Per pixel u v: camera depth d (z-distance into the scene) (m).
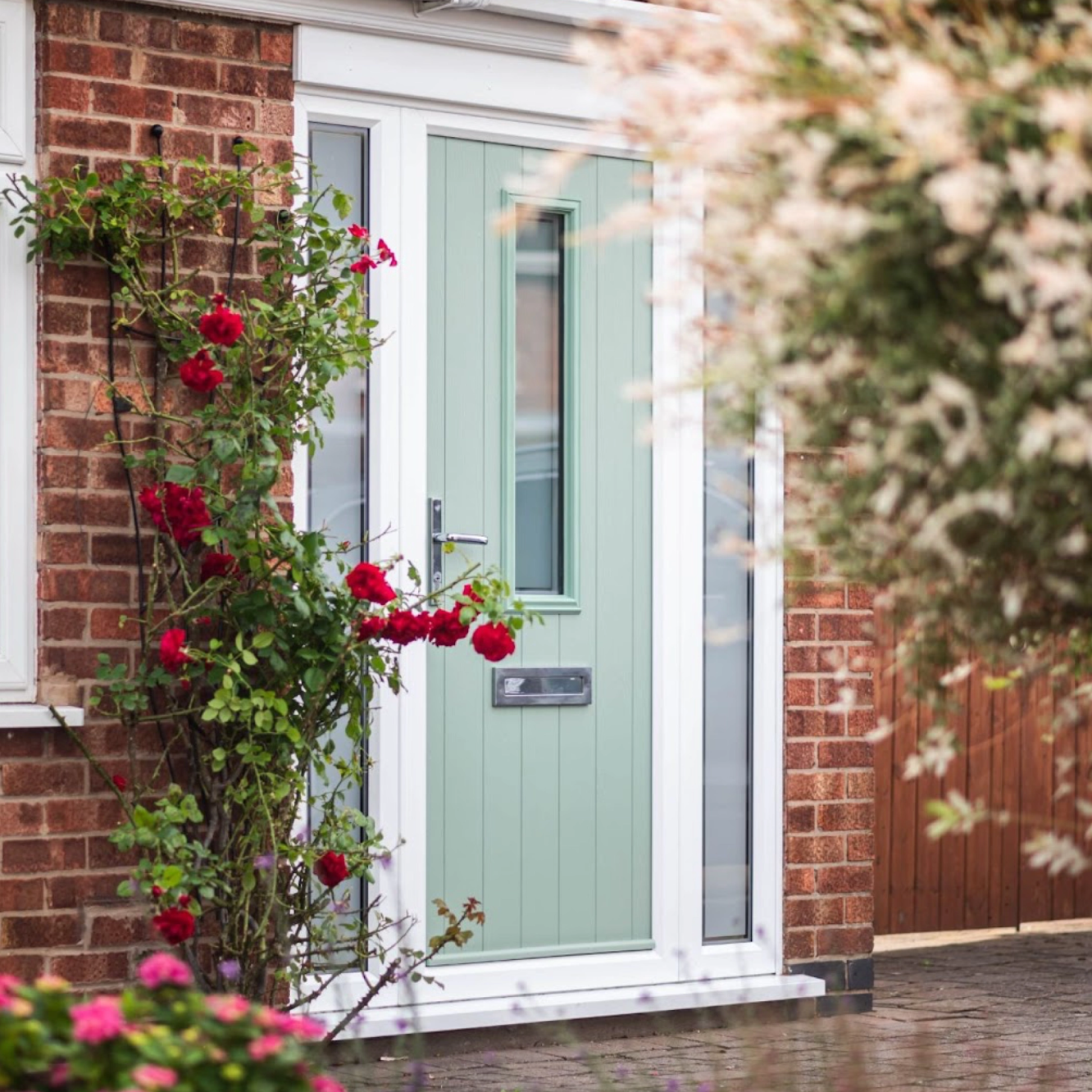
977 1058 6.83
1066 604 3.44
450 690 7.27
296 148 6.95
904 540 3.29
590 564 7.55
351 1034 6.67
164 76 6.65
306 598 6.30
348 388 7.12
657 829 7.67
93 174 6.39
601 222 7.58
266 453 6.41
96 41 6.54
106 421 6.48
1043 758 10.65
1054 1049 7.06
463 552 7.29
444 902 6.90
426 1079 6.50
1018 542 3.24
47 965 6.35
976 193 2.84
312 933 6.36
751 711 7.91
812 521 3.41
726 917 7.85
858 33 3.22
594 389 7.57
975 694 10.43
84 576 6.43
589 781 7.56
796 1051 7.05
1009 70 2.94
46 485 6.39
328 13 6.93
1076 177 2.81
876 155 2.97
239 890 6.43
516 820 7.40
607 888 7.59
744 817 7.91
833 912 7.96
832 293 3.01
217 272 6.68
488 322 7.37
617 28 3.46
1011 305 2.94
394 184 7.14
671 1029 7.51
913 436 3.07
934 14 3.23
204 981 6.41
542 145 7.46
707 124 2.96
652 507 7.69
